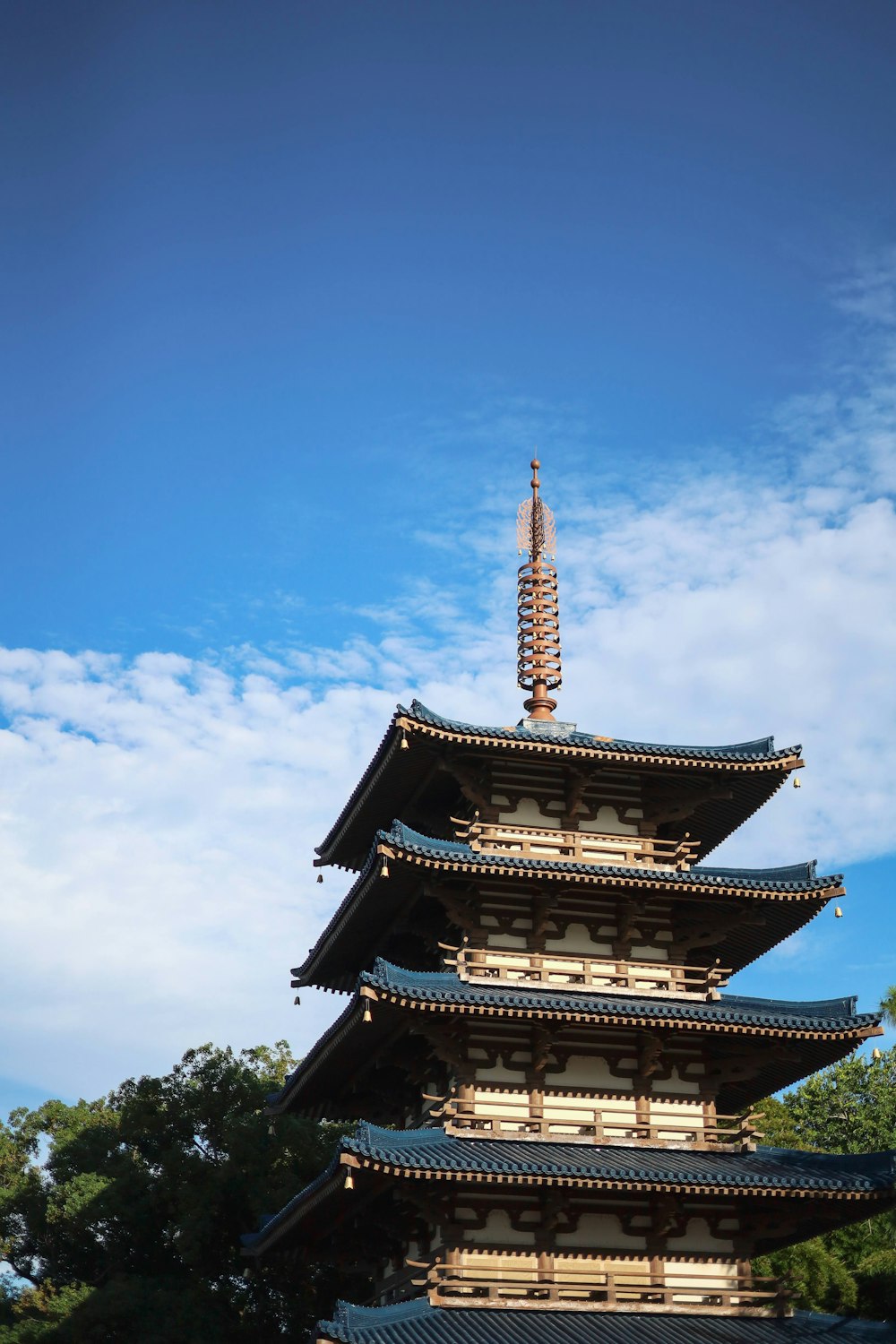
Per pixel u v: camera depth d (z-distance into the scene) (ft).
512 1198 128.47
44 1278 276.00
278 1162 236.43
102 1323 222.69
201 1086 263.08
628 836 150.61
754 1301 139.23
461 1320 120.06
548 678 161.68
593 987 140.05
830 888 143.23
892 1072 314.55
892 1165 130.41
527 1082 134.51
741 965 161.17
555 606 166.40
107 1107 325.62
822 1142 303.89
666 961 146.20
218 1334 221.25
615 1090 136.87
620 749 146.20
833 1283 208.64
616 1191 127.75
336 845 168.96
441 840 160.97
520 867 137.39
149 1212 248.52
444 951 147.54
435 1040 133.08
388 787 153.38
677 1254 131.85
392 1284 142.10
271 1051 287.69
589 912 144.97
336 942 161.58
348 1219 148.56
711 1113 138.51
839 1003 140.46
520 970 139.03
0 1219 278.46
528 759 147.02
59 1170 270.67
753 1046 140.05
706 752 148.97
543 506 172.04
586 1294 126.82
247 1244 174.81
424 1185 126.00
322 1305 224.12
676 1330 124.16
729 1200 134.72
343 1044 143.64
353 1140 121.70
